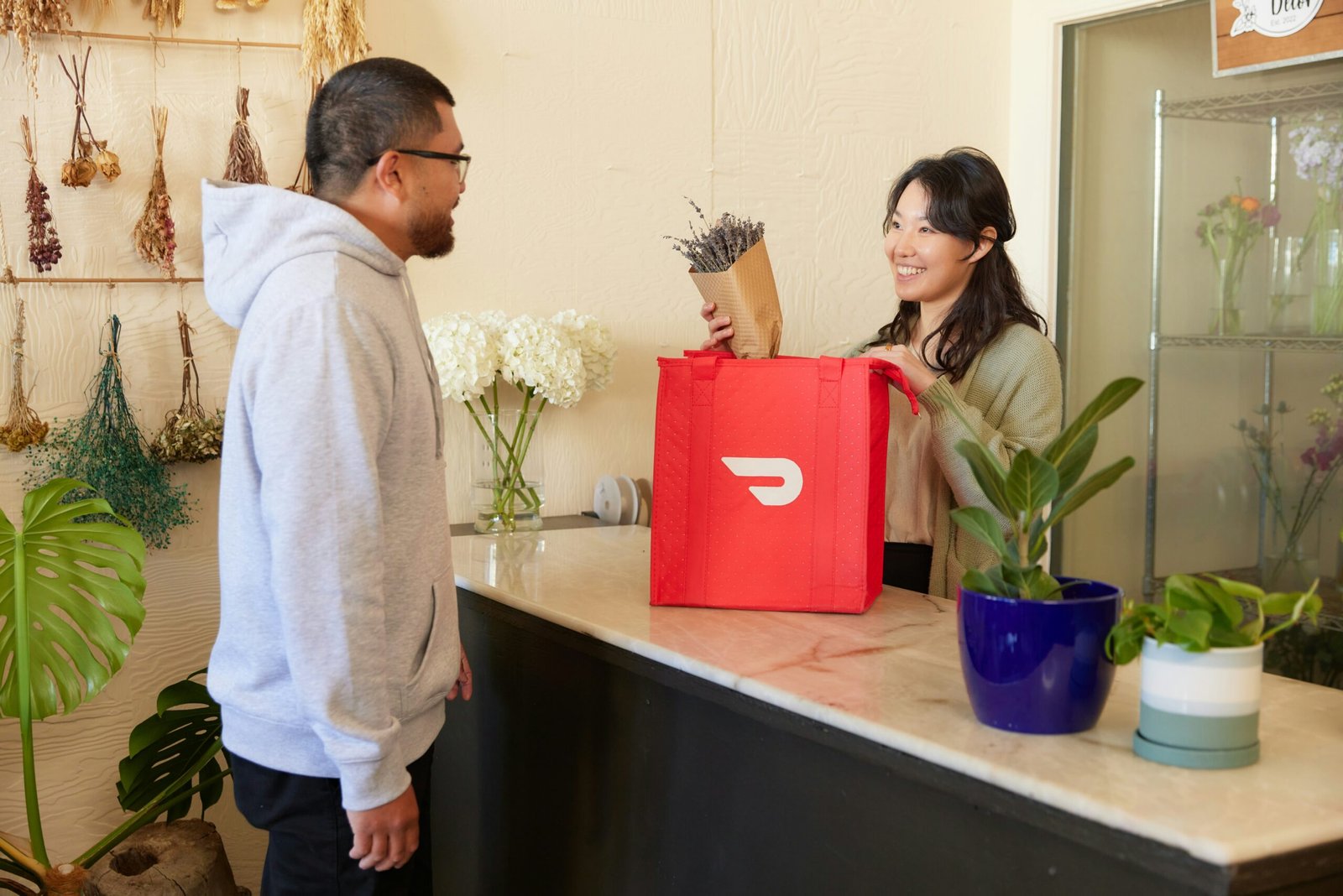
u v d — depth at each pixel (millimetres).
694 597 1772
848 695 1345
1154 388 3082
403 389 1462
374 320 1419
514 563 2162
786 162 2973
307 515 1338
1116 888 1043
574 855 1845
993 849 1158
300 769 1459
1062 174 3223
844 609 1719
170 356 2340
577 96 2688
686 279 2861
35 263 2201
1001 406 2016
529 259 2660
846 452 1700
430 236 1585
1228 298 2916
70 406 2270
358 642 1362
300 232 1438
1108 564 3219
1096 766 1118
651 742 1648
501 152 2609
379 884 1534
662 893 1644
